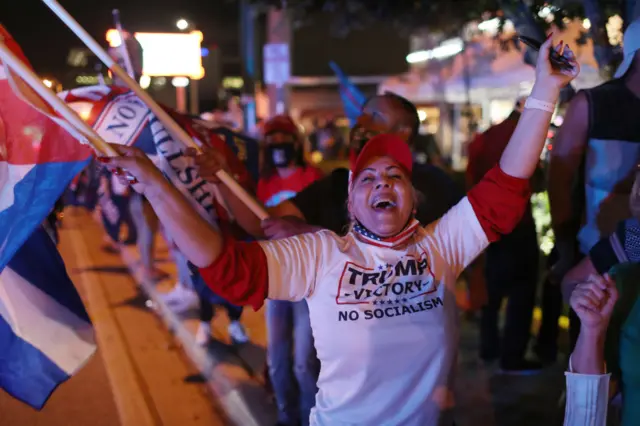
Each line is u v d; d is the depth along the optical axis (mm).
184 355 6074
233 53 22828
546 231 7094
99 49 2654
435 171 3723
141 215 8992
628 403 2420
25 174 2971
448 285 2459
